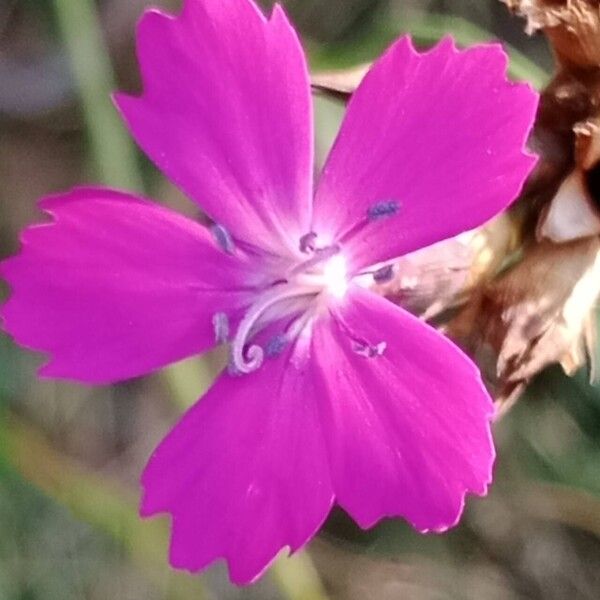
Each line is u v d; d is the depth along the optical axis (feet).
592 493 0.37
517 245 0.21
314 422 0.20
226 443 0.21
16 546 0.39
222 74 0.20
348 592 0.40
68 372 0.21
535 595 0.40
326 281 0.20
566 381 0.37
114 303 0.21
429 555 0.40
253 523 0.20
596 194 0.21
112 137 0.34
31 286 0.21
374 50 0.28
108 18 0.39
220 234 0.20
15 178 0.42
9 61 0.42
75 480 0.36
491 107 0.19
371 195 0.20
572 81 0.21
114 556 0.40
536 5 0.21
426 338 0.19
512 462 0.38
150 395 0.41
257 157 0.20
